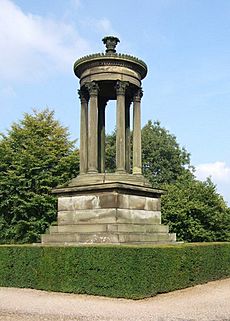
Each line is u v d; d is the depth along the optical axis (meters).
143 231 27.42
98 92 31.59
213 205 52.00
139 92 31.33
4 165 48.75
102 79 29.59
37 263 25.31
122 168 29.05
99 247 22.78
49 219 47.38
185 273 25.75
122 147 29.14
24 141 51.31
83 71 30.67
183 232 49.62
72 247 23.78
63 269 23.94
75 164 50.66
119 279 21.91
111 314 17.72
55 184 48.66
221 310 19.11
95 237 25.81
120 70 29.73
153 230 28.28
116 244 23.81
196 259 27.41
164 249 23.78
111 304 20.14
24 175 46.75
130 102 33.06
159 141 77.88
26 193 46.38
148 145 77.81
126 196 27.09
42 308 19.08
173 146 80.06
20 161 47.03
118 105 29.39
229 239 51.28
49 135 53.59
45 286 24.59
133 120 31.20
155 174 78.19
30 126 52.66
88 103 31.34
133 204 27.53
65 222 28.34
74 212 28.00
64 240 27.14
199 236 49.22
